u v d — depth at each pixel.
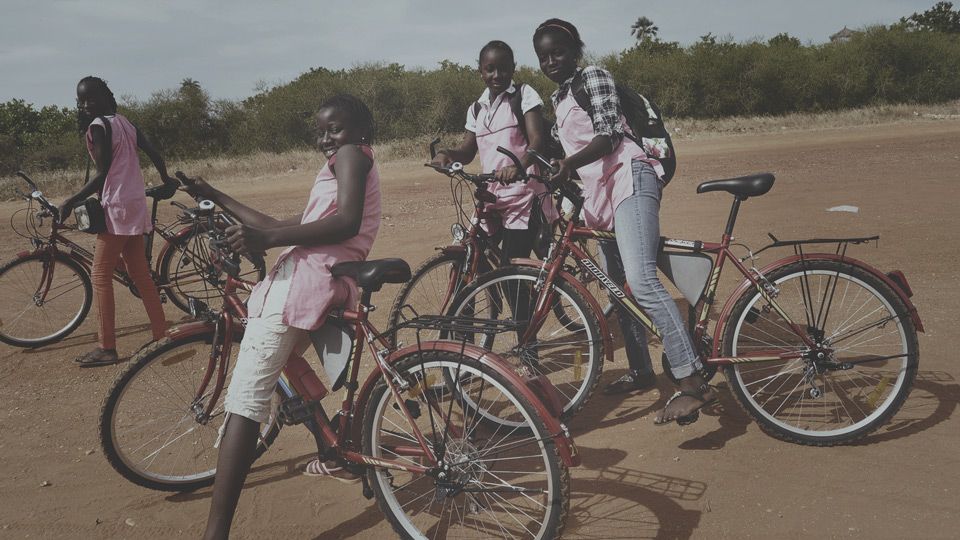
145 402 3.38
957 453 3.30
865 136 18.67
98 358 5.05
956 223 7.74
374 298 6.18
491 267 4.61
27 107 24.23
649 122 3.74
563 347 4.07
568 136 3.88
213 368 3.31
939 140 16.81
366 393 2.89
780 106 26.06
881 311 4.11
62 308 6.04
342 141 2.84
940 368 4.15
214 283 3.52
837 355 4.15
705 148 17.59
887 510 2.93
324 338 2.89
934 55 26.94
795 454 3.42
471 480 2.86
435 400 2.87
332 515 3.19
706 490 3.18
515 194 4.44
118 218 4.80
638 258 3.53
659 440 3.65
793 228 7.96
